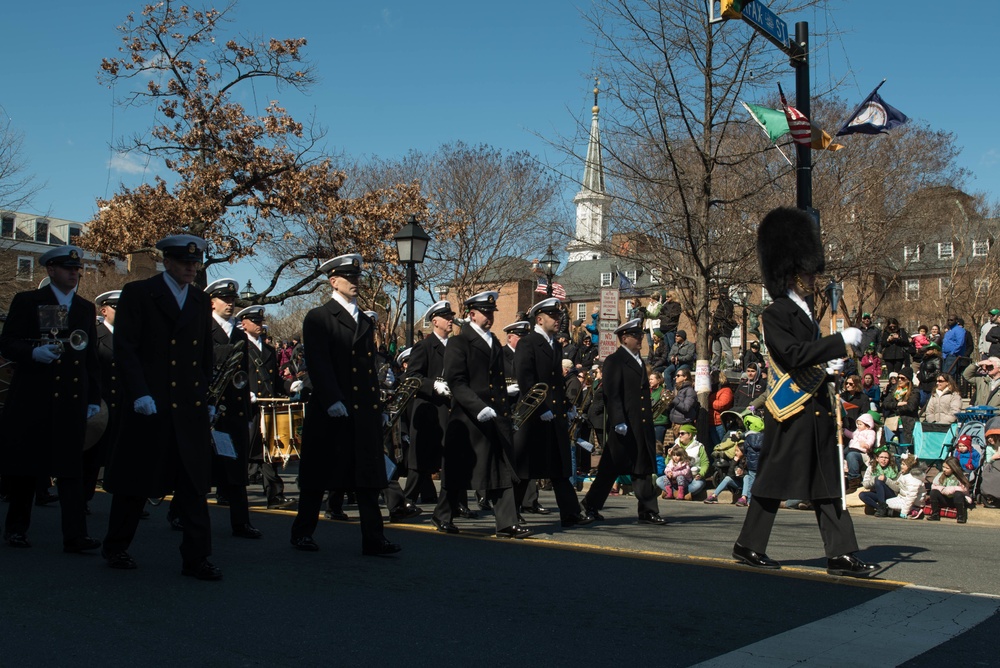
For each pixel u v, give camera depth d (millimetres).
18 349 7160
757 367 17328
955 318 20266
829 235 23984
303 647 4738
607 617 5371
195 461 6320
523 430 9578
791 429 6574
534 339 9594
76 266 7406
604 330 16797
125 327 6348
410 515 10070
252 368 10570
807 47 11672
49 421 7152
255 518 9633
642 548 7887
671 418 15781
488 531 8961
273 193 23359
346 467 7312
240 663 4469
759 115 14531
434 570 6719
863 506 13000
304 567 6777
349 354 7375
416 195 25219
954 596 5883
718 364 21781
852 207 25812
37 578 6199
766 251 6730
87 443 9148
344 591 5988
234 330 9000
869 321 21312
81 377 7262
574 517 9602
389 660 4543
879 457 12320
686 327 37500
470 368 8602
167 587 6012
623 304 47344
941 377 14008
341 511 9781
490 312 8719
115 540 6578
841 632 5039
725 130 15430
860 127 13242
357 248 24250
